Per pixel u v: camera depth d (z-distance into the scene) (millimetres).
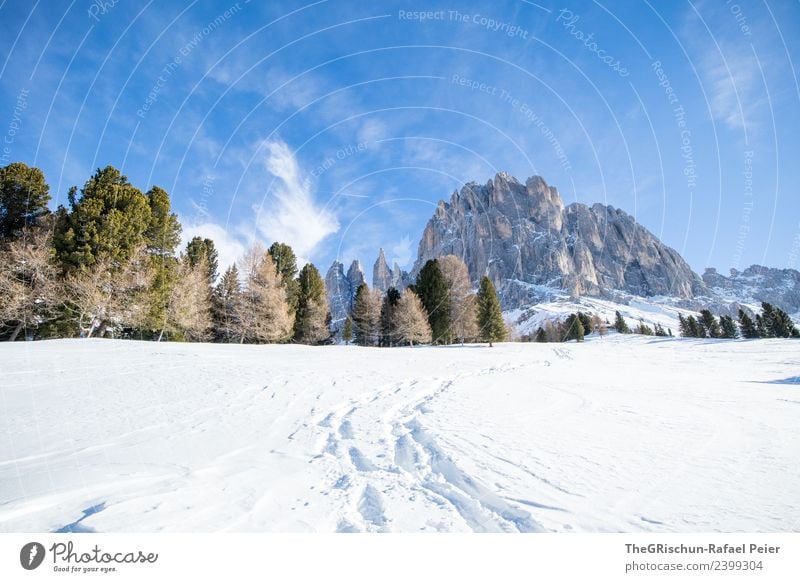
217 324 31891
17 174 21281
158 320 23828
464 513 2961
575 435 5031
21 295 18094
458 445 4605
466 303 40031
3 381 9062
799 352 22359
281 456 4469
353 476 3822
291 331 33156
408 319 37094
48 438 5039
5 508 2924
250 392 8680
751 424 5496
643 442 4625
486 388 10047
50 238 20109
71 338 18484
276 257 40062
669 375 14406
